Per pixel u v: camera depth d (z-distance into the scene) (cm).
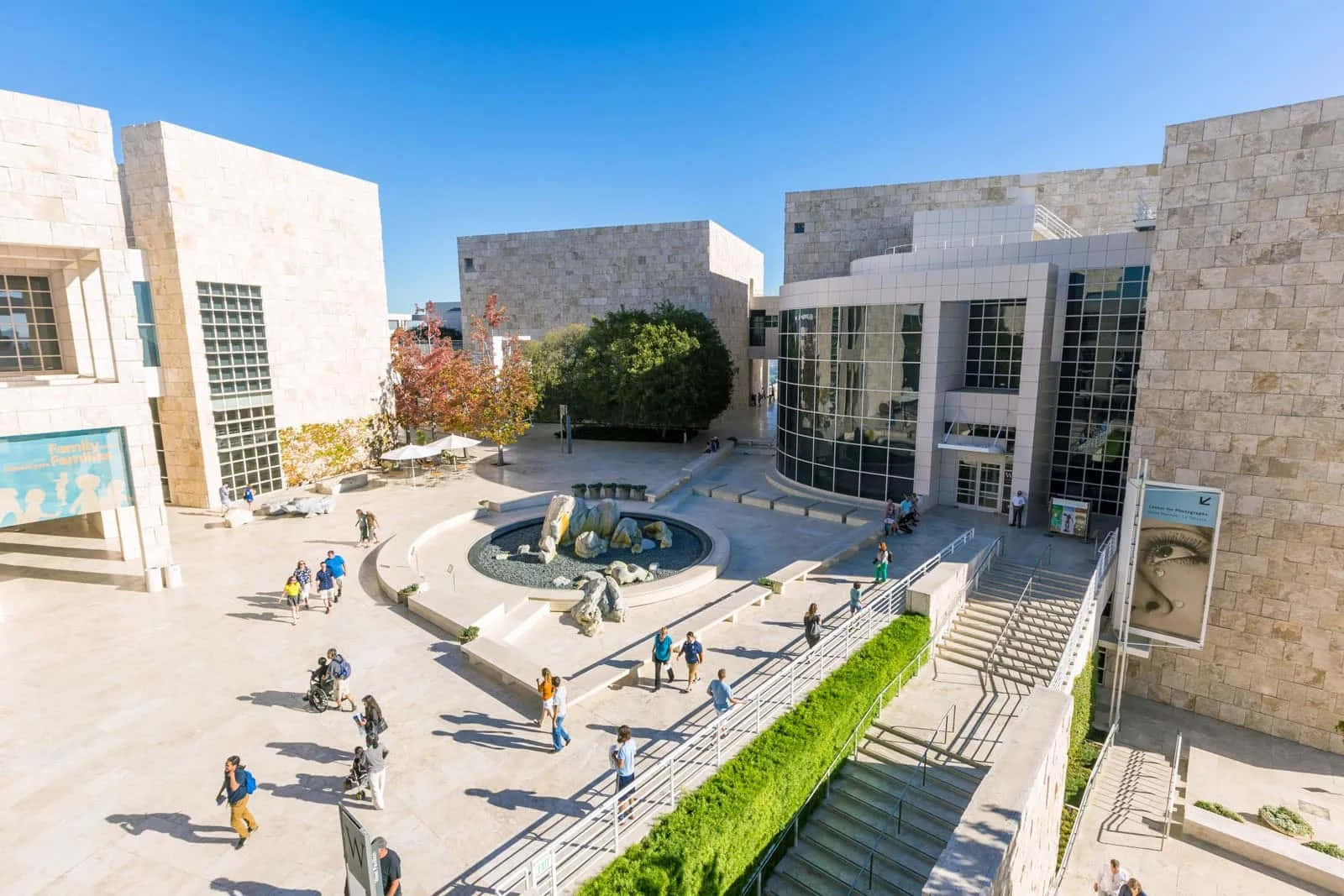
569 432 4975
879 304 3344
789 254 5603
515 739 1549
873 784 1692
